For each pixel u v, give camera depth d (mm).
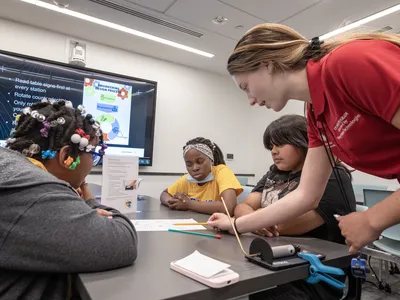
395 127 596
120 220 650
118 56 3967
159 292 476
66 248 521
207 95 4793
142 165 4039
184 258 620
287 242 867
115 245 570
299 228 972
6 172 558
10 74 3189
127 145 3910
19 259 514
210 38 3641
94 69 3674
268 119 4945
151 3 2896
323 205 987
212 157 1663
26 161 618
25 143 660
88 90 3637
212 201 1428
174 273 565
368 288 2143
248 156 5277
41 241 513
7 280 535
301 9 2914
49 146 673
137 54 4125
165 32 3506
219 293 510
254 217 937
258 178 5102
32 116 674
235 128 5117
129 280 525
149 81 4098
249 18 3131
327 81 646
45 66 3379
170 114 4391
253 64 755
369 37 649
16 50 3283
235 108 5129
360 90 579
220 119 4930
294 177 1199
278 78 751
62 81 3477
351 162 763
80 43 3682
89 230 550
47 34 3477
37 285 550
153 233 917
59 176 708
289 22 3160
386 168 691
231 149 5059
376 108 571
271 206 944
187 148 1641
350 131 673
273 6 2885
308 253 690
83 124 746
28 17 3201
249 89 810
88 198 826
